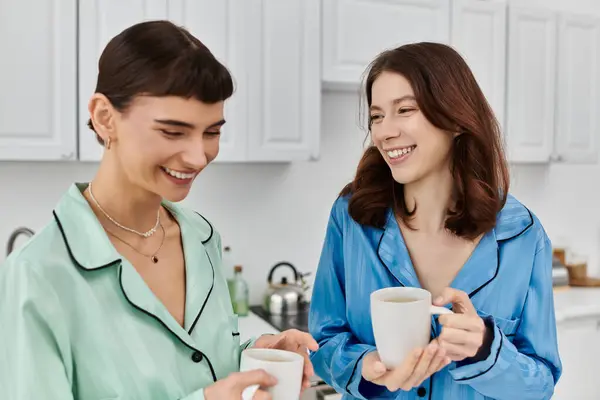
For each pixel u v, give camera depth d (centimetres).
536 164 338
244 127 233
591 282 321
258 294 281
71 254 76
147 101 71
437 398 109
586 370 277
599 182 351
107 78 73
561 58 296
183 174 75
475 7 272
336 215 127
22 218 242
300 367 77
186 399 72
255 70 233
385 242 117
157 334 80
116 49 73
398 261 115
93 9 210
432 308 88
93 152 214
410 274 113
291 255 286
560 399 273
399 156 107
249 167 276
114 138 76
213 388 72
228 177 273
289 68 238
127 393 75
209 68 72
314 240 289
